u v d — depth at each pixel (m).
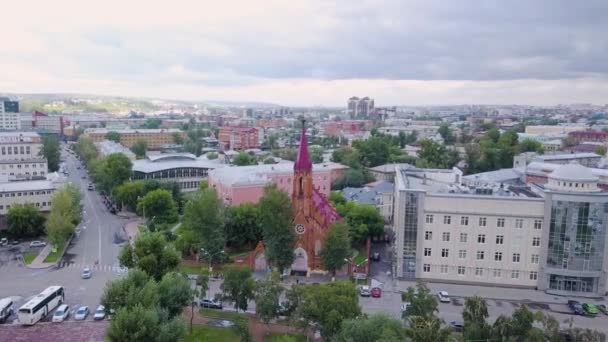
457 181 139.75
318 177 185.25
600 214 103.12
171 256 96.25
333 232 109.94
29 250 135.25
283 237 110.62
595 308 95.31
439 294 102.56
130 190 179.62
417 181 134.12
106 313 83.12
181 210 183.38
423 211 110.75
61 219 134.50
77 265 121.94
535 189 121.56
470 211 108.94
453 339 66.06
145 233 100.75
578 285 106.00
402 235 112.62
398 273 113.69
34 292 102.88
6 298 95.31
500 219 108.06
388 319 65.31
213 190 125.56
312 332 80.69
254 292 83.94
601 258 104.50
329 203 140.12
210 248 119.25
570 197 103.69
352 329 64.31
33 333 83.50
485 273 110.06
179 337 71.44
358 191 180.88
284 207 111.44
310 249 116.50
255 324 87.00
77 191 160.50
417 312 73.56
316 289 77.31
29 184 166.75
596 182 109.38
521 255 107.94
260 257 119.81
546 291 106.62
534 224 106.75
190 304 93.00
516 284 108.88
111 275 114.44
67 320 89.19
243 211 136.75
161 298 80.06
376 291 102.56
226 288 85.06
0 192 155.38
